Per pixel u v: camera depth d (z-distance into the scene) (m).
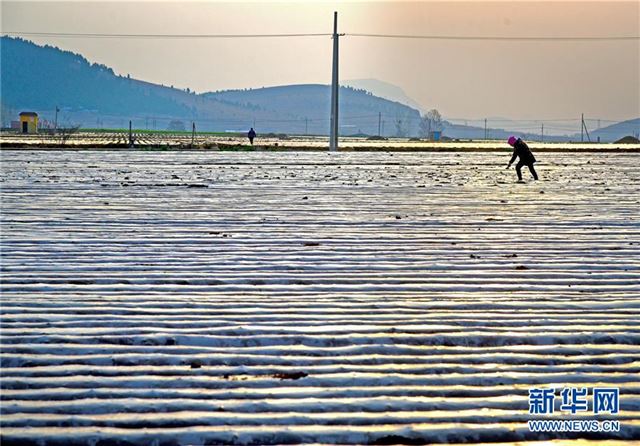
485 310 21.53
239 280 24.89
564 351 18.22
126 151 107.06
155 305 21.72
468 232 35.19
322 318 20.52
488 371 16.94
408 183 59.94
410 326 19.88
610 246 31.83
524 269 27.12
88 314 20.73
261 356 17.62
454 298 22.86
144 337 18.78
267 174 67.81
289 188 54.69
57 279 24.91
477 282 25.02
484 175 69.69
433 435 14.02
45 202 44.94
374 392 15.72
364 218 39.31
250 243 31.67
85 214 39.94
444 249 30.73
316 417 14.60
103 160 85.62
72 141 148.62
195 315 20.72
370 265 27.42
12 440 13.60
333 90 125.62
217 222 37.47
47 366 16.89
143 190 52.19
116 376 16.39
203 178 62.75
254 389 15.80
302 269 26.62
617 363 17.55
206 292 23.39
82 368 16.80
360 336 18.98
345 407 15.02
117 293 23.16
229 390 15.72
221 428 14.13
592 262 28.48
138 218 38.59
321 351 17.98
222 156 97.00
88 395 15.42
